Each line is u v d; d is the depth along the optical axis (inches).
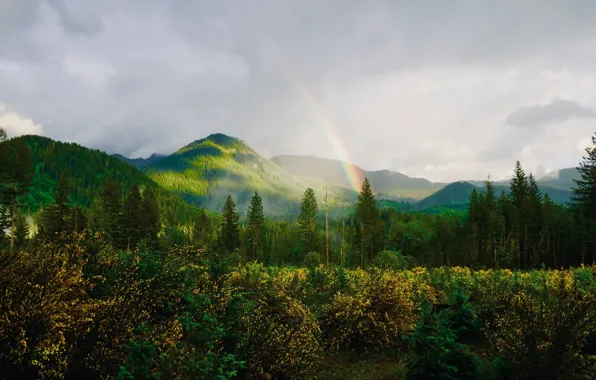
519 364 233.9
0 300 187.6
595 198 1982.0
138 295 227.5
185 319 197.2
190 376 155.7
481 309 385.4
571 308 232.1
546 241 2142.0
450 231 2593.5
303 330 287.6
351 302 378.3
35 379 184.9
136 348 160.1
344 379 297.3
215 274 293.3
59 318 192.9
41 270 208.1
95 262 265.0
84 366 192.5
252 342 253.1
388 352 358.9
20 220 1781.5
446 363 249.3
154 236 2108.8
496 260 2156.7
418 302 424.5
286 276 520.4
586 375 225.6
